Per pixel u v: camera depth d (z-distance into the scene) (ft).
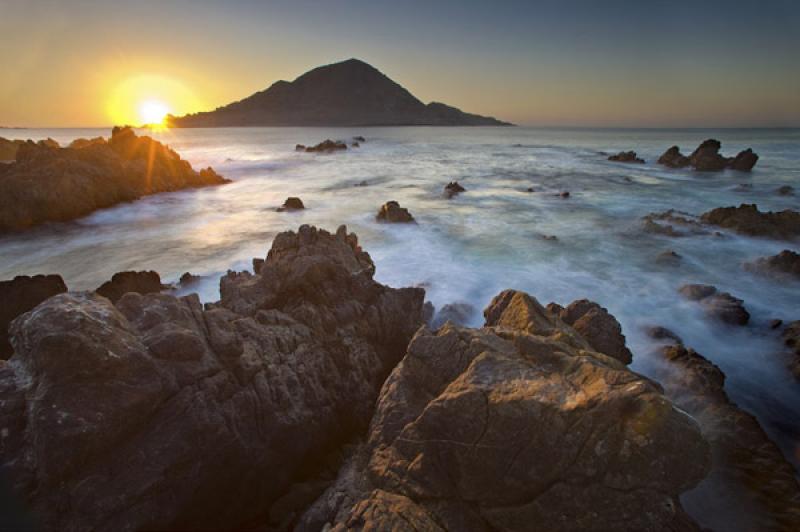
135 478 18.10
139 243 77.56
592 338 30.96
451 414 18.19
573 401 16.39
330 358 29.45
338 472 24.12
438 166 196.03
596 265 62.59
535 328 24.82
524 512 16.14
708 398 30.30
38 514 16.62
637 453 15.08
